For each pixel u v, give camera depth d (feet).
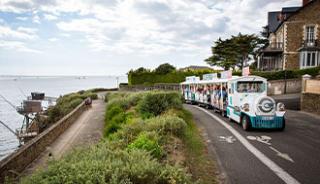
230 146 31.65
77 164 14.35
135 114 51.08
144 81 187.01
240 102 46.52
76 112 69.51
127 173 13.91
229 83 52.11
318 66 104.68
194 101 95.30
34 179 13.75
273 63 135.54
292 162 25.38
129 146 23.22
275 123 40.37
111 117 55.11
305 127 43.96
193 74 167.94
